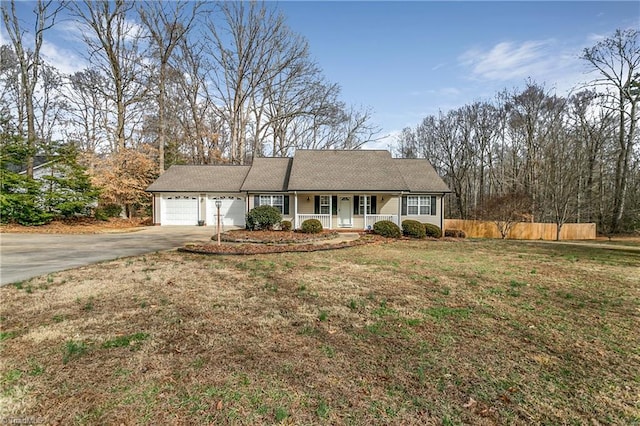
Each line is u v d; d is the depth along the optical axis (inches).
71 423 90.7
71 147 758.5
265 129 1189.1
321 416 94.3
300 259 366.9
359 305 198.5
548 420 94.0
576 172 919.7
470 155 1311.5
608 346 144.0
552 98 1079.0
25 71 756.0
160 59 932.6
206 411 96.2
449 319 176.1
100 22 861.2
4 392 104.7
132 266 311.1
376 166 770.2
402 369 121.6
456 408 98.7
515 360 130.0
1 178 669.3
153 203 794.8
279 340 147.1
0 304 193.9
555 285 256.7
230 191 790.5
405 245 522.9
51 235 589.9
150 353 132.7
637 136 975.6
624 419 94.7
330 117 1206.3
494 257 406.0
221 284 247.4
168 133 1146.0
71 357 128.5
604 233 964.6
